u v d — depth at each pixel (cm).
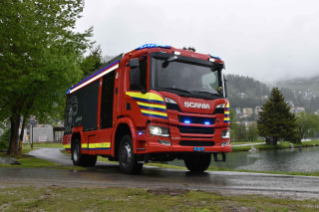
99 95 1040
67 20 1847
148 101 771
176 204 373
